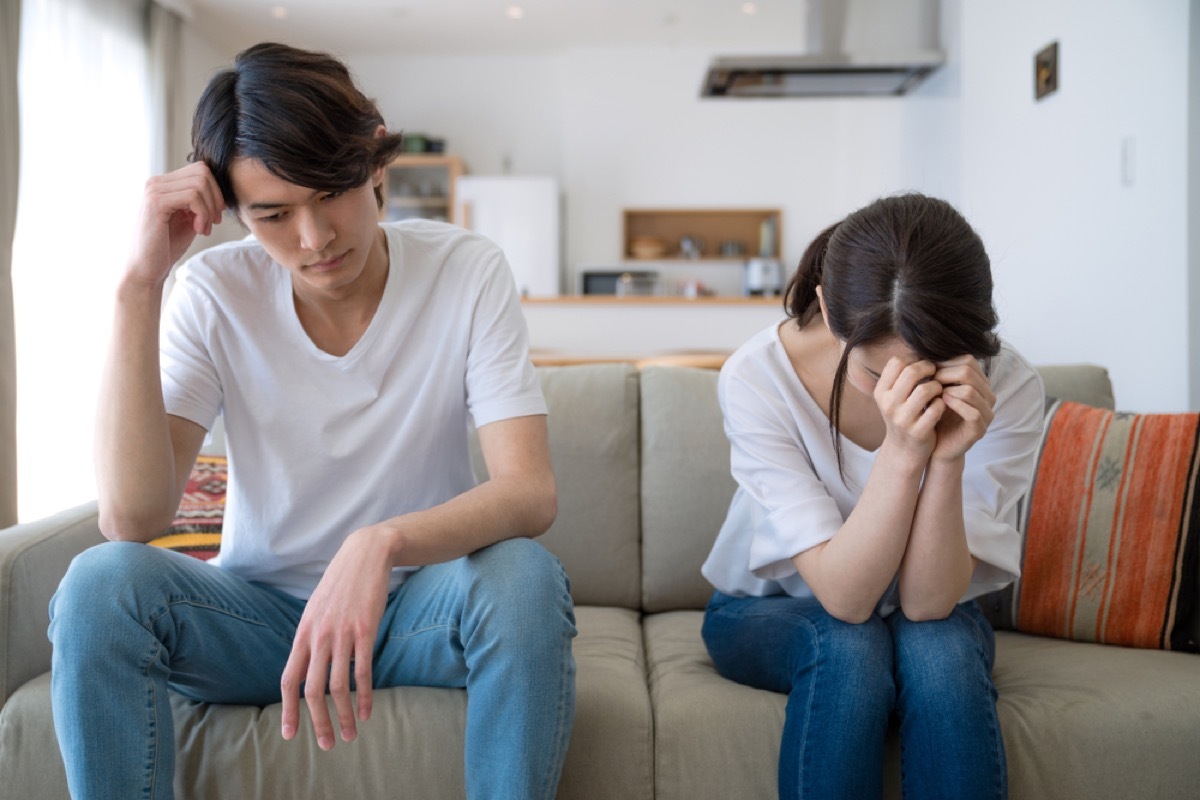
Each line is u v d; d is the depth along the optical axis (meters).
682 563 1.71
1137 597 1.42
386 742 1.13
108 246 5.04
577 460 1.74
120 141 5.26
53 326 4.50
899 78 4.25
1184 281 2.14
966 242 1.02
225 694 1.17
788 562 1.24
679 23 6.86
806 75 4.18
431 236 1.30
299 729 1.14
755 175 7.57
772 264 7.31
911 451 1.06
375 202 1.13
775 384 1.28
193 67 6.43
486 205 7.37
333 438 1.22
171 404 1.19
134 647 1.01
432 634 1.11
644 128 7.58
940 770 1.03
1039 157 2.97
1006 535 1.21
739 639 1.26
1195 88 2.09
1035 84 2.99
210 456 1.75
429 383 1.23
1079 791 1.15
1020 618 1.49
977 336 1.01
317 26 6.80
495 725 1.01
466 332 1.24
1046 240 2.92
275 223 1.07
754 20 6.79
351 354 1.21
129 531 1.12
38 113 4.43
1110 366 2.50
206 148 1.07
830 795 1.03
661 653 1.46
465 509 1.07
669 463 1.73
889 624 1.19
